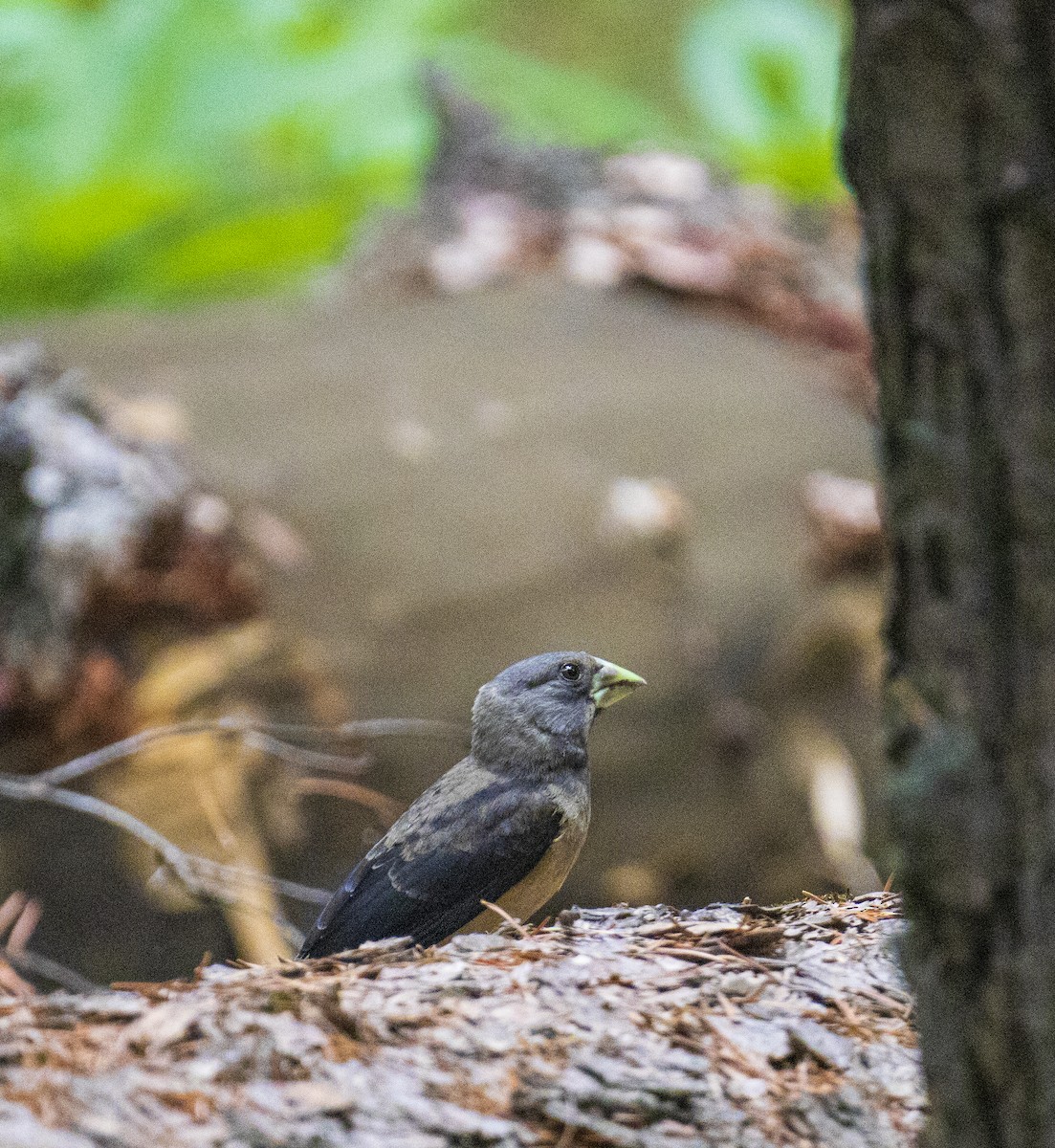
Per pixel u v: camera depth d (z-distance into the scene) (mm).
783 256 18031
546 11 26062
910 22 3203
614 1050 4473
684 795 12320
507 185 18844
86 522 11672
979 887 3385
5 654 11320
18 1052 4340
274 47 18000
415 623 12430
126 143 16828
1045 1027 3332
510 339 15727
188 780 11406
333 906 7379
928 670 3432
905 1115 4266
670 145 20484
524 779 7613
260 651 12008
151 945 10891
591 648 12641
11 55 16875
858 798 12703
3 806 11039
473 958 5137
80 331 15312
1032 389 3199
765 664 12992
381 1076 4281
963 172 3209
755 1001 4812
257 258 18031
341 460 13461
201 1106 4102
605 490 13547
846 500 13766
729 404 14938
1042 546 3229
